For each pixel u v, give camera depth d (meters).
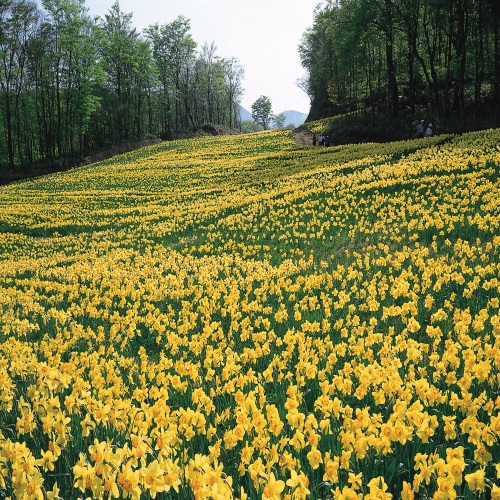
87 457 3.78
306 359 5.52
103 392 4.86
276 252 15.78
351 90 64.94
